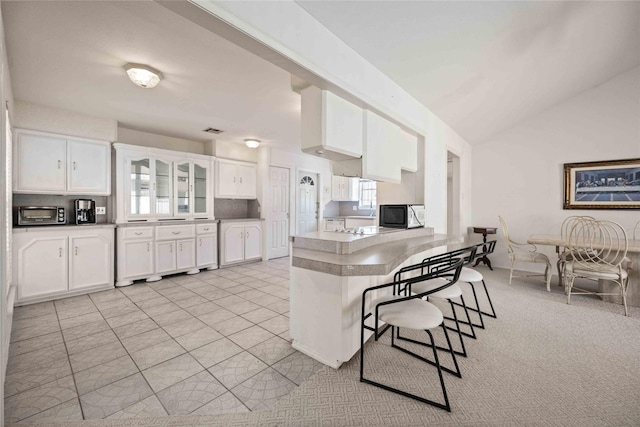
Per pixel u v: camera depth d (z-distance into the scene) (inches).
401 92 116.1
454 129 175.5
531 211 193.5
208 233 190.4
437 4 76.5
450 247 119.7
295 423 58.9
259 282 162.6
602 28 113.6
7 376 74.3
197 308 121.5
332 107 87.1
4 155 44.0
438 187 153.3
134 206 159.3
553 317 113.3
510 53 111.1
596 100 171.3
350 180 298.8
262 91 116.4
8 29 75.5
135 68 94.7
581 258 133.0
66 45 83.7
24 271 122.7
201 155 189.8
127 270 153.4
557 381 72.3
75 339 93.9
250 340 93.5
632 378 73.5
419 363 80.1
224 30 56.1
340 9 72.0
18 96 119.6
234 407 63.5
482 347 89.2
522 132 195.8
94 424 58.6
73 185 138.9
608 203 167.5
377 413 61.6
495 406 63.6
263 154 223.8
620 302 129.2
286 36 65.4
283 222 241.0
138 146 159.6
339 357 76.7
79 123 140.8
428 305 74.0
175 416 60.7
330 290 78.3
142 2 66.4
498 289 151.6
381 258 74.7
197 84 109.7
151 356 83.9
